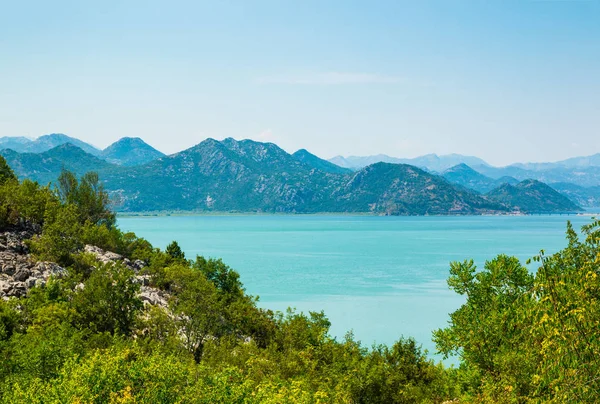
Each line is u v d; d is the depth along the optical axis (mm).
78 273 93375
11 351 50188
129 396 29781
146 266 120562
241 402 35219
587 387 17703
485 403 31203
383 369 46000
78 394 31312
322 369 52375
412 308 145750
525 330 21625
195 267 123688
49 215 112938
